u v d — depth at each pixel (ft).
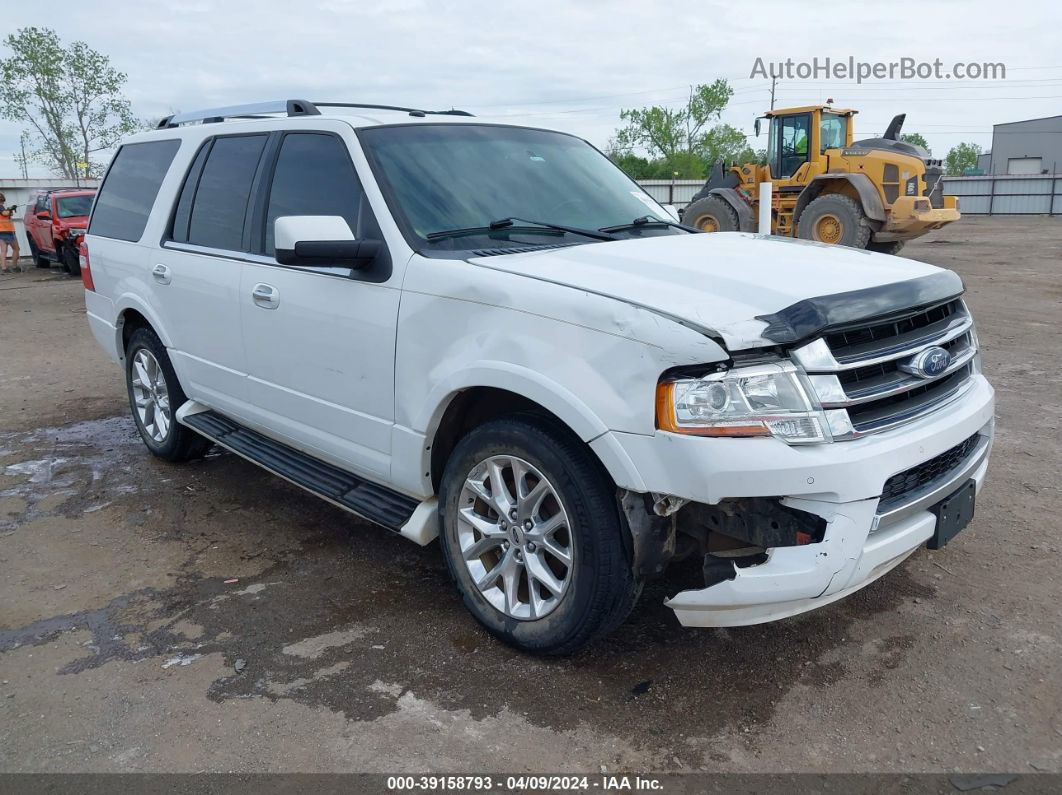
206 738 8.94
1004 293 39.19
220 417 15.64
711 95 207.82
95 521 14.80
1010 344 27.37
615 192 13.62
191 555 13.39
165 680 10.01
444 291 10.22
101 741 8.95
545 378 9.11
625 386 8.55
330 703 9.48
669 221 13.44
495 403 10.77
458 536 10.64
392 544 13.70
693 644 10.48
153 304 15.88
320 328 11.93
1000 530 13.41
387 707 9.39
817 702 9.32
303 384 12.52
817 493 8.13
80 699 9.68
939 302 9.68
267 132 13.76
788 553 8.35
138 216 16.79
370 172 11.62
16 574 12.85
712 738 8.79
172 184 15.76
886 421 8.84
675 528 9.23
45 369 27.45
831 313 8.48
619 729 8.95
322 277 11.87
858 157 50.03
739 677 9.80
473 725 9.05
